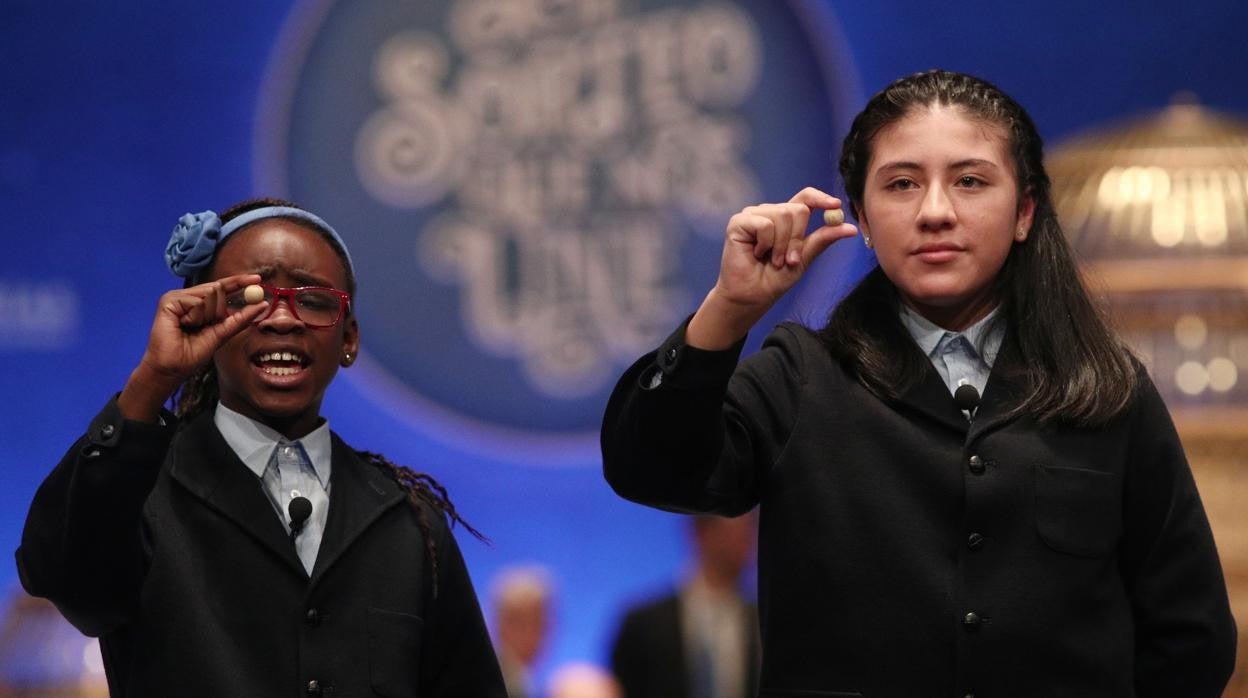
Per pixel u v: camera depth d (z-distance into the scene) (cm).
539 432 1631
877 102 675
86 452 638
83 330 1627
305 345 700
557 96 1630
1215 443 1057
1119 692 632
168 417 658
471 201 1628
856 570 637
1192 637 653
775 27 1628
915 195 651
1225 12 1644
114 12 1641
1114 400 650
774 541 653
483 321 1628
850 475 647
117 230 1636
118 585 653
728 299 620
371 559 707
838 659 634
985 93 671
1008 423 650
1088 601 634
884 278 686
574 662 1622
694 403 625
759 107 1628
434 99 1633
